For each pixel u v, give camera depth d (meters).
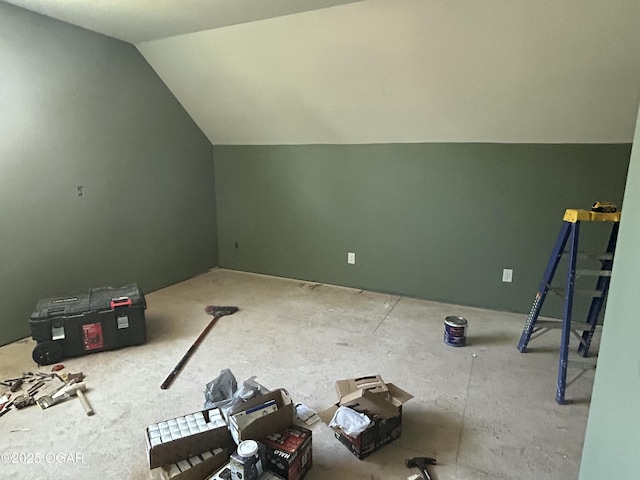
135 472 1.80
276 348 2.91
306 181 4.23
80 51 3.26
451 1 2.48
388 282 4.06
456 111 3.24
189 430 1.74
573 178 3.19
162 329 3.22
